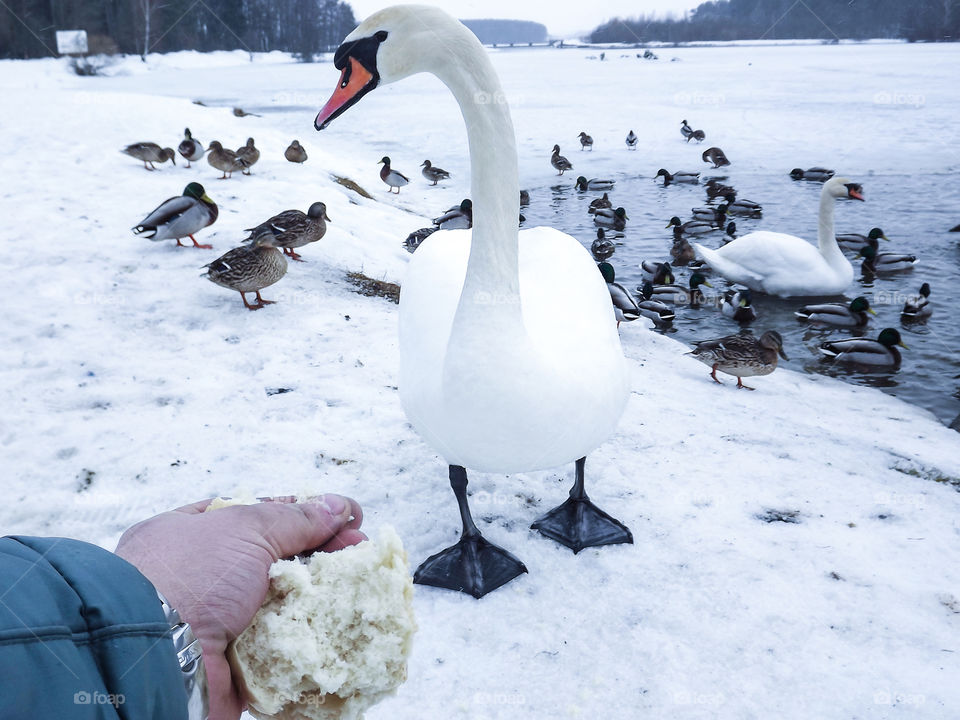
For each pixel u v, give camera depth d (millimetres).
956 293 12500
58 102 21078
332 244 11023
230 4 77188
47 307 7777
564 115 35531
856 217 17328
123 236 10250
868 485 5246
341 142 26859
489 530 4617
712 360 8000
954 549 4438
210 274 7953
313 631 1492
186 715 1026
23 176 13086
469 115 3510
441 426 3715
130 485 4883
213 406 6027
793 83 48531
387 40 3527
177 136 18625
